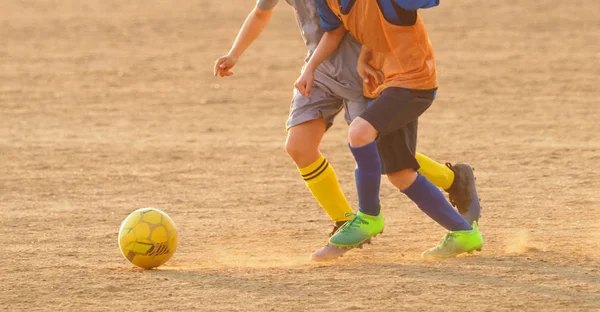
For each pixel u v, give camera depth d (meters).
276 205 36.78
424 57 24.25
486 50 90.19
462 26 105.50
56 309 20.80
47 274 24.44
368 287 22.08
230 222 33.50
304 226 32.50
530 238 28.61
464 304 20.39
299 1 26.20
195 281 23.19
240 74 81.50
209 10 124.75
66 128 59.06
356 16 24.14
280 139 54.19
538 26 103.81
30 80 79.44
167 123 60.75
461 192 27.55
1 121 61.91
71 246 29.25
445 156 47.47
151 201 38.09
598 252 26.11
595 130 54.06
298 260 26.41
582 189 38.22
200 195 39.22
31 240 30.47
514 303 20.41
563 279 22.64
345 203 27.31
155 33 106.75
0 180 43.03
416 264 24.84
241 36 27.27
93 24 113.75
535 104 64.12
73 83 78.00
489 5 120.25
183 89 74.94
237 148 51.31
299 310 20.20
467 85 73.00
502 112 61.50
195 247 28.92
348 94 26.09
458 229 26.06
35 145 52.78
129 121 61.69
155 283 23.05
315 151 26.69
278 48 94.94
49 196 39.44
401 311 19.97
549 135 52.84
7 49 96.56
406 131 25.45
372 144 24.62
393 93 24.31
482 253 26.45
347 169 44.62
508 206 34.97
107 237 30.81
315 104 26.39
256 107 66.69
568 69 78.69
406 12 23.70
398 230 30.91
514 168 43.66
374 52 24.78
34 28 110.88
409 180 25.73
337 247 25.69
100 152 50.50
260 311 20.20
